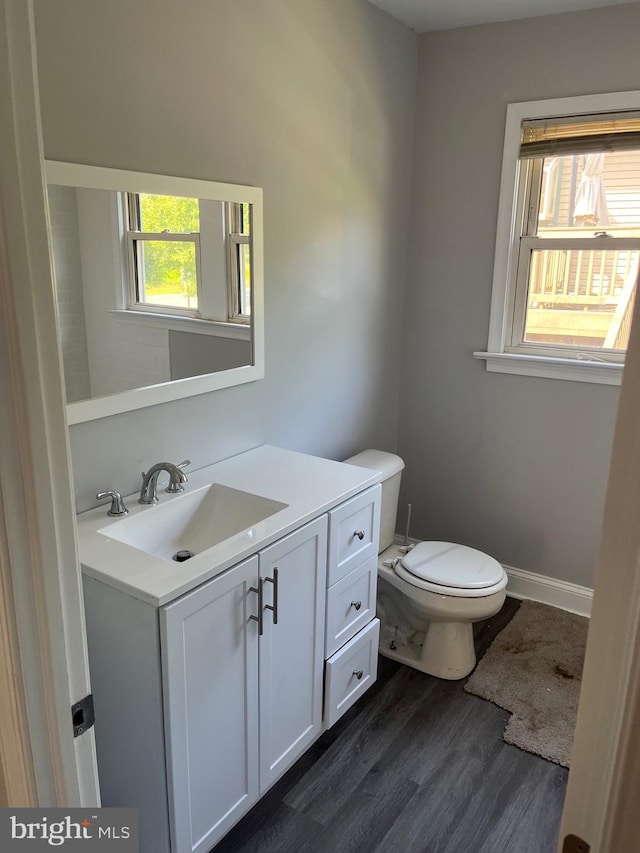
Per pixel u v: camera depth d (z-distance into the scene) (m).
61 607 0.89
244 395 2.31
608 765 0.66
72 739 0.93
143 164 1.81
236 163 2.09
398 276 3.04
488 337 2.94
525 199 2.80
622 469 0.60
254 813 1.94
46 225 0.79
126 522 1.80
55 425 0.84
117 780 1.71
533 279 2.86
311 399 2.63
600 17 2.47
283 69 2.20
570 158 2.68
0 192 0.73
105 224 1.73
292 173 2.31
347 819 1.93
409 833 1.88
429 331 3.09
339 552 2.08
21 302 0.77
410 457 3.28
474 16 2.61
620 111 2.50
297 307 2.45
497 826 1.91
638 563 0.60
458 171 2.87
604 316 2.74
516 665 2.60
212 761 1.71
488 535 3.15
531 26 2.60
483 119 2.77
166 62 1.82
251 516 1.99
